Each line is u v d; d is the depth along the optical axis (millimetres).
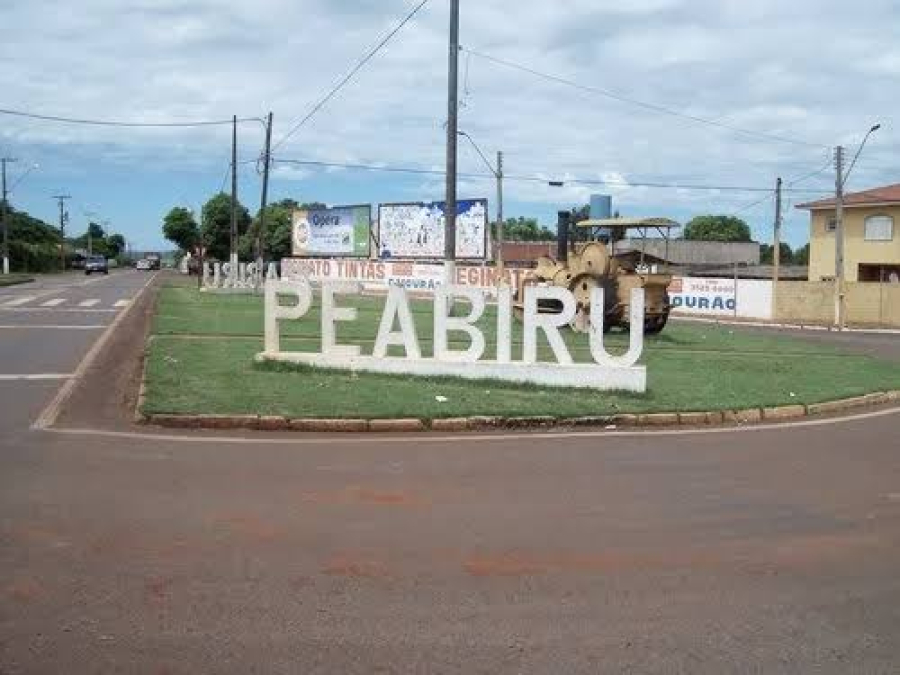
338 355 15289
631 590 5949
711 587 6047
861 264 55531
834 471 9852
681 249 80562
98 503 7594
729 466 9938
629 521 7562
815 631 5336
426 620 5352
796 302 47281
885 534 7398
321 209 65500
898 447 11508
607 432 12008
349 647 4953
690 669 4781
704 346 24625
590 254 25953
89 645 4891
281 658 4793
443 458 9875
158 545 6559
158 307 31766
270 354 15438
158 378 13797
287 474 8852
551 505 8000
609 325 26828
